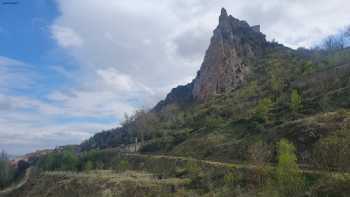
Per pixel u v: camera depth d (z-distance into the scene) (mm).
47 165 147750
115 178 79375
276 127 77188
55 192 89500
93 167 119938
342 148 40375
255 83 149250
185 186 65625
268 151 65312
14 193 110438
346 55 120250
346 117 62750
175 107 193750
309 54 177875
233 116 116688
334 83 94938
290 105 89750
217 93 177250
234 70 182375
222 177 61969
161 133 140875
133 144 143875
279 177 43469
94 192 75750
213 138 98000
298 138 65000
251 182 54281
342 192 36906
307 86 105938
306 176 44781
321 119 67000
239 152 78438
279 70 149125
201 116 141250
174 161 89750
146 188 68062
